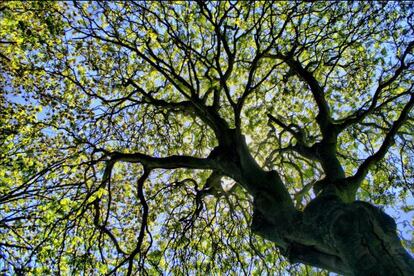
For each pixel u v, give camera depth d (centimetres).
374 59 1470
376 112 1359
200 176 1596
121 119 1404
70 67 1242
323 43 1432
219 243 1261
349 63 1441
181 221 1188
